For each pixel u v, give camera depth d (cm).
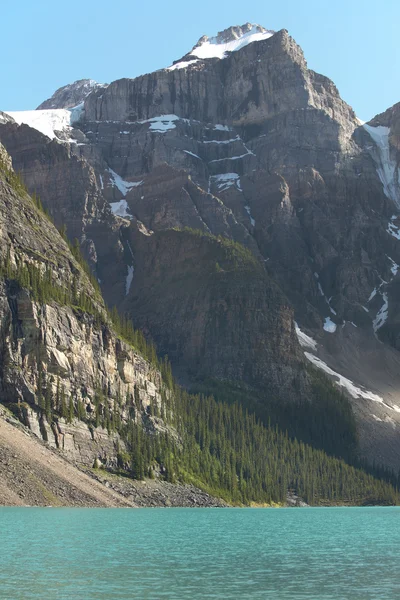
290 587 10106
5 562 11244
